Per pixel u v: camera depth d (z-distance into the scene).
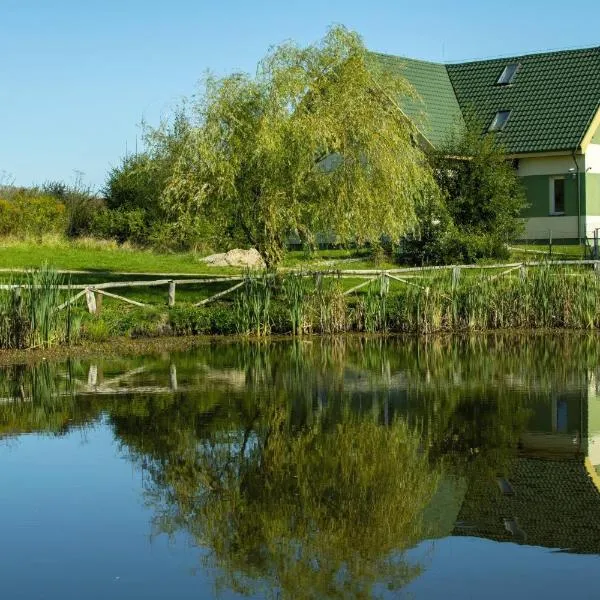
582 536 7.50
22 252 32.94
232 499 8.48
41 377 14.95
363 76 21.67
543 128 35.88
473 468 9.41
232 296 22.75
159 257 33.25
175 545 7.39
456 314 21.19
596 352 17.66
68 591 6.53
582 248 32.56
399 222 22.19
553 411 12.05
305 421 11.54
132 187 37.78
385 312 20.98
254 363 16.42
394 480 8.99
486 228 30.19
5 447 10.39
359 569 6.86
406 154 22.27
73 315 18.86
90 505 8.37
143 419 11.71
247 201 21.47
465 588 6.50
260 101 21.12
